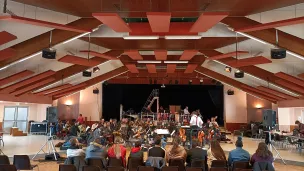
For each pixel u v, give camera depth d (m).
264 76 14.16
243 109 21.72
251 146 13.58
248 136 18.89
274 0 6.91
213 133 14.01
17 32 8.88
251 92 19.02
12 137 16.39
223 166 5.79
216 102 23.66
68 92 19.80
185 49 12.63
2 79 11.88
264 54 11.91
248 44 11.43
